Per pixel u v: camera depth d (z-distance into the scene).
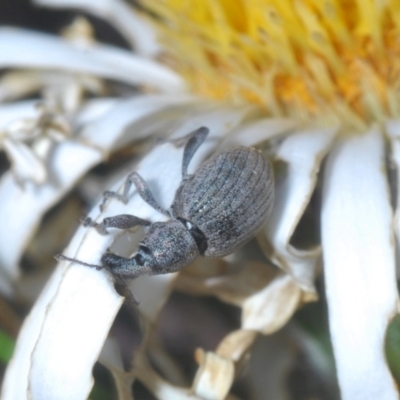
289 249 0.08
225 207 0.08
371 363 0.07
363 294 0.07
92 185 0.09
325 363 0.09
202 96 0.09
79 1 0.10
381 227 0.08
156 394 0.08
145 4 0.09
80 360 0.07
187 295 0.10
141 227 0.08
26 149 0.08
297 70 0.08
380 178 0.08
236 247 0.08
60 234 0.09
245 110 0.08
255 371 0.09
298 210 0.08
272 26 0.08
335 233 0.08
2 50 0.09
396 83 0.08
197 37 0.08
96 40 0.11
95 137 0.08
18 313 0.09
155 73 0.09
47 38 0.09
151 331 0.08
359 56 0.08
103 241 0.08
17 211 0.08
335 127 0.08
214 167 0.08
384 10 0.08
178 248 0.08
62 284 0.07
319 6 0.08
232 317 0.09
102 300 0.07
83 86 0.09
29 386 0.07
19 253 0.08
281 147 0.08
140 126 0.08
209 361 0.08
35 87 0.09
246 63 0.08
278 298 0.08
